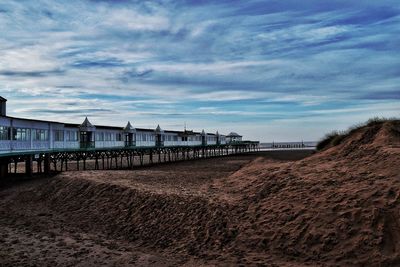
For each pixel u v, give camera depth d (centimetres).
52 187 2311
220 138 9144
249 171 2230
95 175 2641
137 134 5003
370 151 1619
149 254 1181
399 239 961
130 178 2556
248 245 1163
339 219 1108
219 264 1054
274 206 1345
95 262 1089
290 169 1748
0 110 3178
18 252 1173
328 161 1745
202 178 2616
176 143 6359
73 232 1479
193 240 1267
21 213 1861
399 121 1902
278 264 1018
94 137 4031
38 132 3100
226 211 1408
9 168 3847
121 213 1652
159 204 1620
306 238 1095
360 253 966
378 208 1078
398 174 1253
